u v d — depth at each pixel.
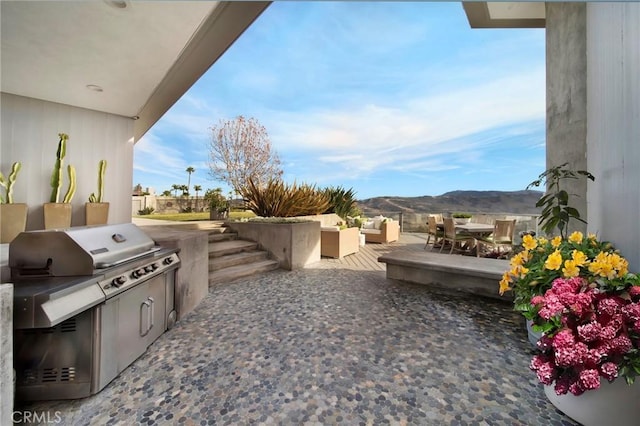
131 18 2.46
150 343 2.29
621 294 1.41
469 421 1.50
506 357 2.14
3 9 2.29
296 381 1.85
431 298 3.48
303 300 3.44
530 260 2.00
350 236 6.79
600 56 2.44
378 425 1.48
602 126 2.40
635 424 1.32
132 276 2.01
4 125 4.00
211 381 1.85
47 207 4.04
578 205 2.90
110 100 4.31
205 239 3.58
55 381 1.65
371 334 2.53
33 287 1.49
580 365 1.31
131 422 1.50
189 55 3.17
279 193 7.40
